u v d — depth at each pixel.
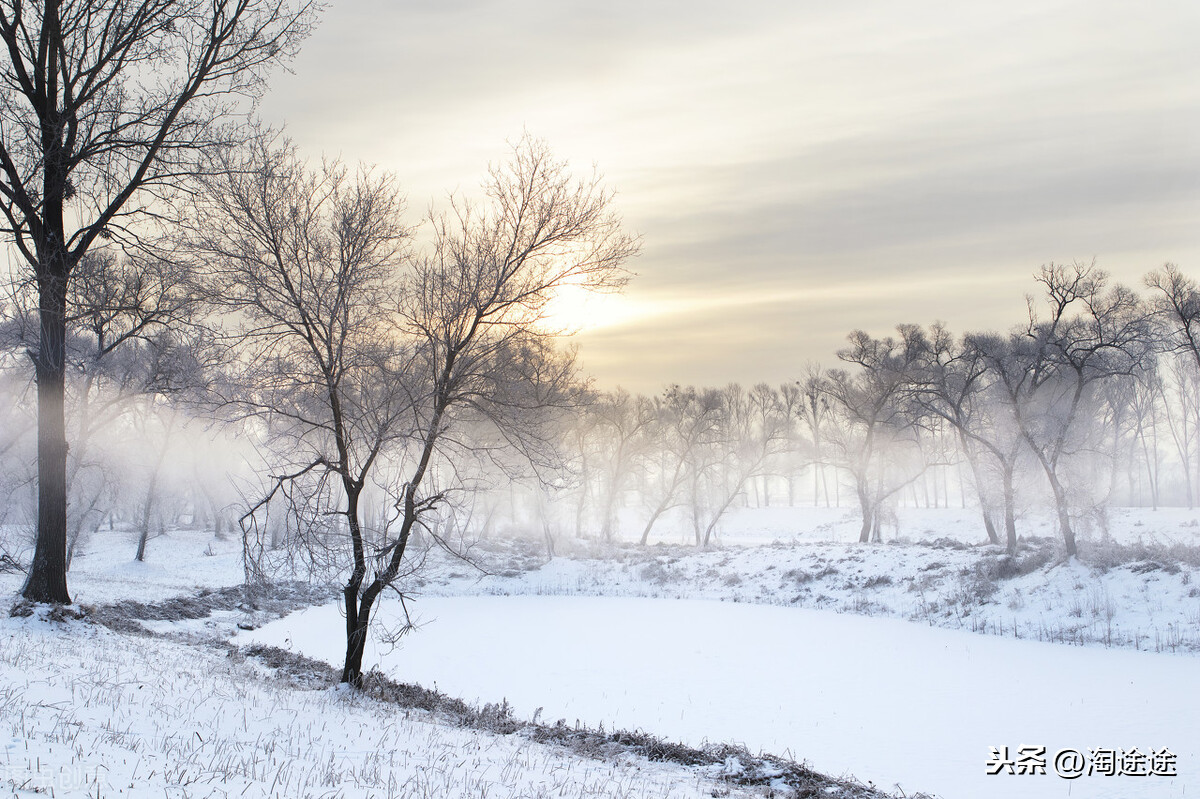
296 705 13.60
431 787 9.06
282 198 15.23
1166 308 44.78
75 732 8.64
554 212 16.44
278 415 15.77
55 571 18.83
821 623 34.53
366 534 16.61
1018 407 39.75
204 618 31.28
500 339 16.58
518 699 20.53
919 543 47.91
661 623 34.62
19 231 17.98
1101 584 33.53
